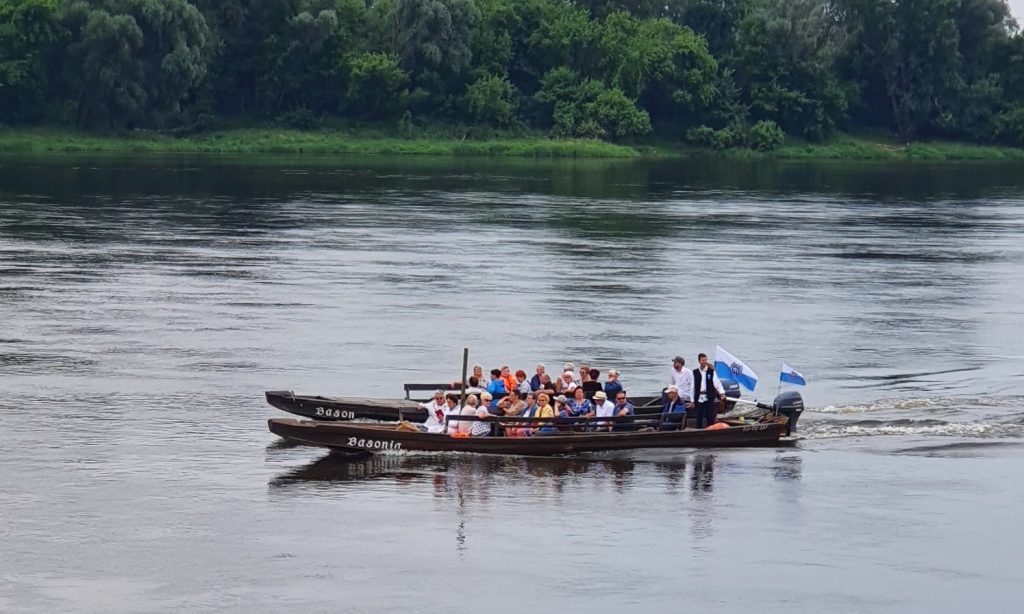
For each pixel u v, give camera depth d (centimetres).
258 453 4962
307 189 14975
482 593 3853
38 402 5519
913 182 18562
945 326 7506
